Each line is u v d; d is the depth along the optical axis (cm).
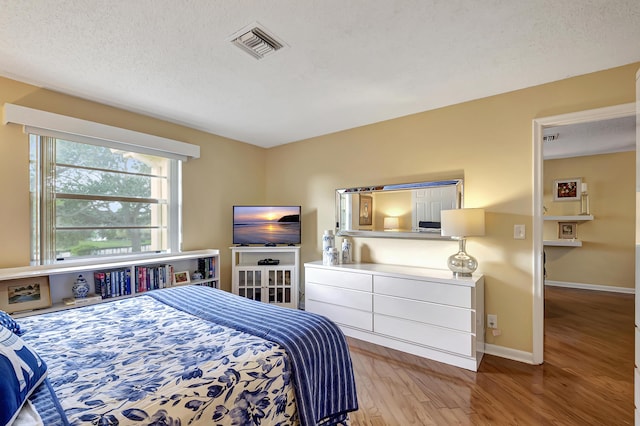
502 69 222
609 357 262
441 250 299
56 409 92
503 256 263
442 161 296
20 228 236
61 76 228
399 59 208
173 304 205
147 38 182
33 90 242
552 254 562
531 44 190
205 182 370
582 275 534
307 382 138
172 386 107
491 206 269
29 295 229
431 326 258
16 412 88
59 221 262
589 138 414
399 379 227
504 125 263
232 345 140
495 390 212
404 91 260
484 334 270
